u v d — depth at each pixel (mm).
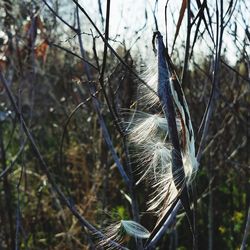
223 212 4168
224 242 3910
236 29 2215
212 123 3447
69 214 3793
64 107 4570
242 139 3676
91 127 4160
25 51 3125
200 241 3889
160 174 1531
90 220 3656
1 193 3840
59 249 3643
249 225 1934
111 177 4000
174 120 1403
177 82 1418
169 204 1441
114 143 3742
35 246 3705
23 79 3053
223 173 4031
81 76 3629
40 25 2984
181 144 1513
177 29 1564
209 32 1635
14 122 2977
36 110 5004
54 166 4391
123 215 3637
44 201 4020
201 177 3848
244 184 3822
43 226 3979
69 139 4602
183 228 3574
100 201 3740
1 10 3008
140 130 1543
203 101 3158
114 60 3023
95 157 3984
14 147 4676
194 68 3266
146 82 1521
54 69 4602
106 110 3340
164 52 1423
